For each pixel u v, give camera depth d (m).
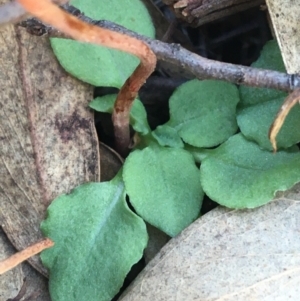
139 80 0.08
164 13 0.12
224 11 0.11
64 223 0.10
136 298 0.09
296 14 0.09
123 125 0.10
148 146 0.10
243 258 0.09
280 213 0.09
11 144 0.10
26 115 0.10
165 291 0.09
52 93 0.10
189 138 0.10
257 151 0.10
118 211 0.10
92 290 0.09
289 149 0.10
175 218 0.10
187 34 0.12
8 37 0.10
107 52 0.10
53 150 0.10
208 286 0.09
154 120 0.12
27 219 0.10
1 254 0.10
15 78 0.10
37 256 0.10
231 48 0.12
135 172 0.10
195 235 0.09
